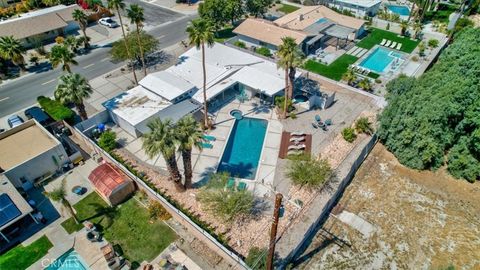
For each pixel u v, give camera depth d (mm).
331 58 64250
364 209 36844
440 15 81188
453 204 37594
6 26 65625
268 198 36938
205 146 43938
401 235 34281
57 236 33594
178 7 87750
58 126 46375
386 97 48438
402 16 82438
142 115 44938
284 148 43500
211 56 58062
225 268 30875
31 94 54500
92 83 56781
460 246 33375
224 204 33906
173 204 35438
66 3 85125
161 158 42250
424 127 39906
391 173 41250
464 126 40188
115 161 39750
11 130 41562
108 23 76125
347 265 31656
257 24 67375
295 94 53750
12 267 31156
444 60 53062
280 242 32406
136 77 57188
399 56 65312
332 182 38344
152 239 33344
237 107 50906
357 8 80438
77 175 40312
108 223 34812
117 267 30875
